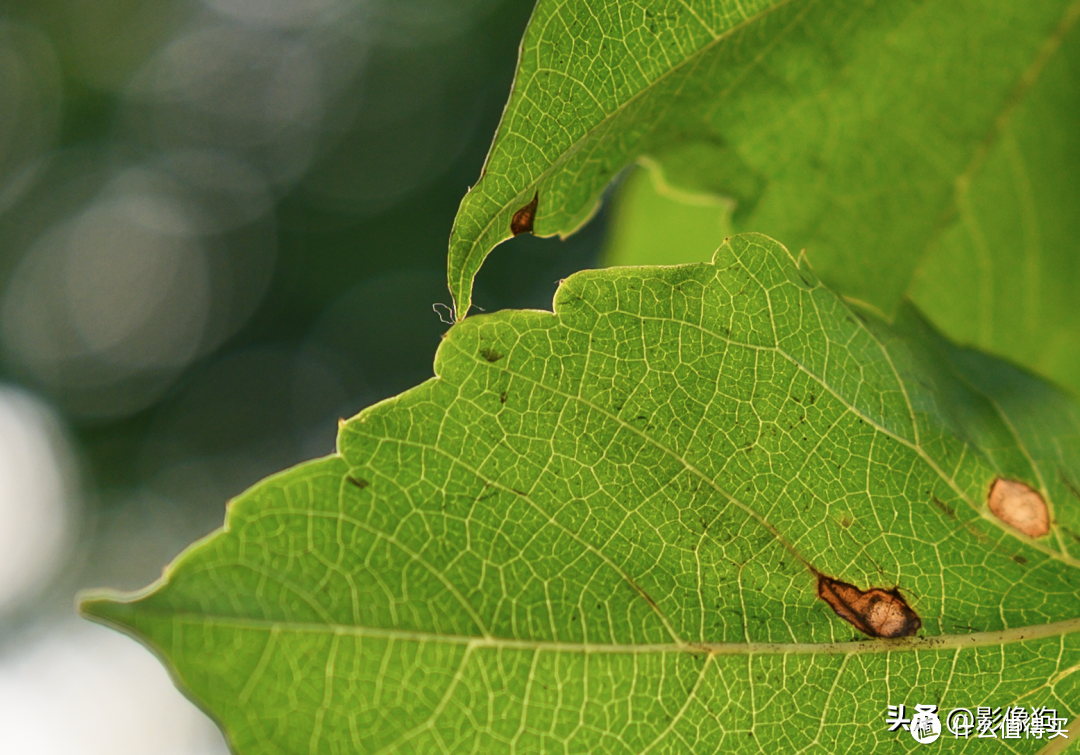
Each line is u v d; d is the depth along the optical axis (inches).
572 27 10.4
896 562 10.4
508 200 10.4
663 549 10.3
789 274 10.4
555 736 10.2
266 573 10.1
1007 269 11.9
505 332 10.3
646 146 11.3
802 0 11.0
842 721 10.3
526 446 10.3
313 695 10.1
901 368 10.6
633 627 10.3
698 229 12.9
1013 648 10.3
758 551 10.3
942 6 11.3
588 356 10.3
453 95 38.3
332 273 38.5
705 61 10.9
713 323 10.4
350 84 39.8
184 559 10.0
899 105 11.6
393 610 10.2
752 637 10.3
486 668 10.2
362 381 37.6
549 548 10.3
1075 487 10.6
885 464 10.4
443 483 10.2
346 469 10.2
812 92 11.5
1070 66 11.5
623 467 10.3
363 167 39.0
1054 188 11.8
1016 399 10.9
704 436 10.3
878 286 11.9
